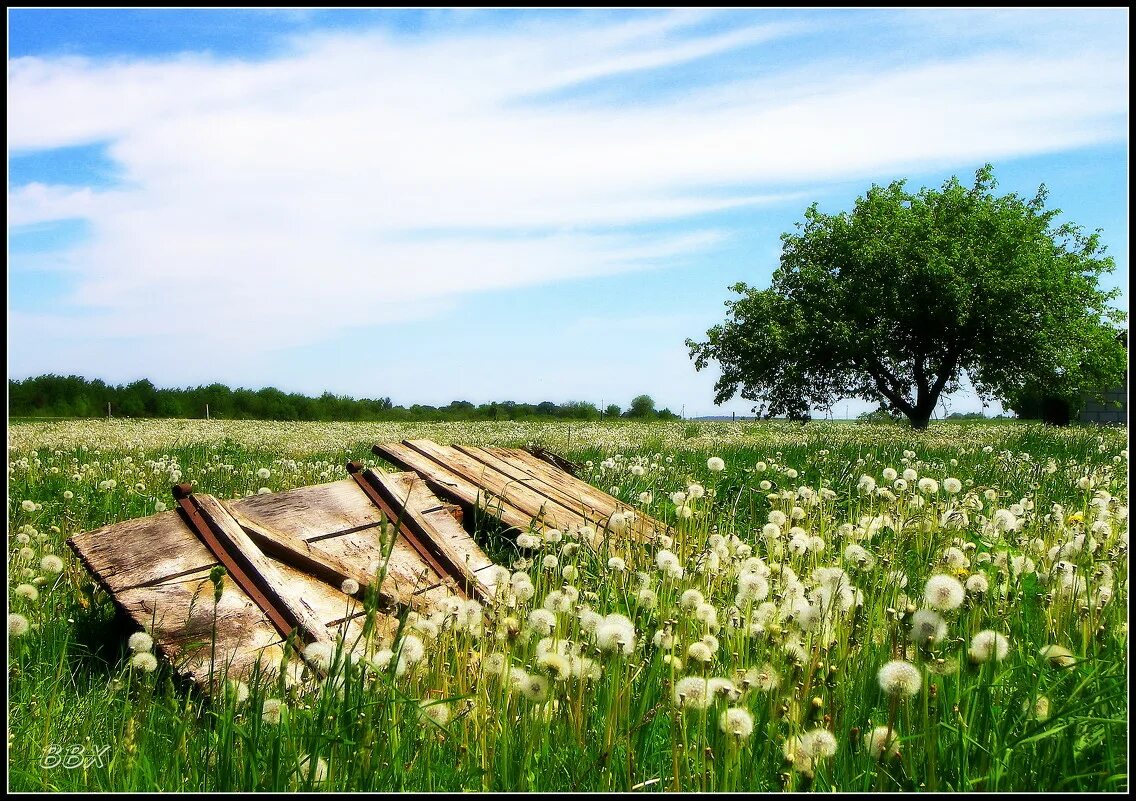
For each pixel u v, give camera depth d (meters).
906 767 2.80
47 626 4.62
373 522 5.68
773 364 41.25
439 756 2.99
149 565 4.60
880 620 3.78
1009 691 3.17
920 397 41.62
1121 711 2.90
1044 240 41.81
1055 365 39.62
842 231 42.03
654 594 4.13
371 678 3.38
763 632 3.58
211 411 59.31
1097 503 6.16
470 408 68.50
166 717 3.37
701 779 2.69
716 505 8.34
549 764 2.96
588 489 8.88
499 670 3.33
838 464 11.71
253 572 4.60
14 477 9.80
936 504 6.16
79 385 53.84
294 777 2.79
